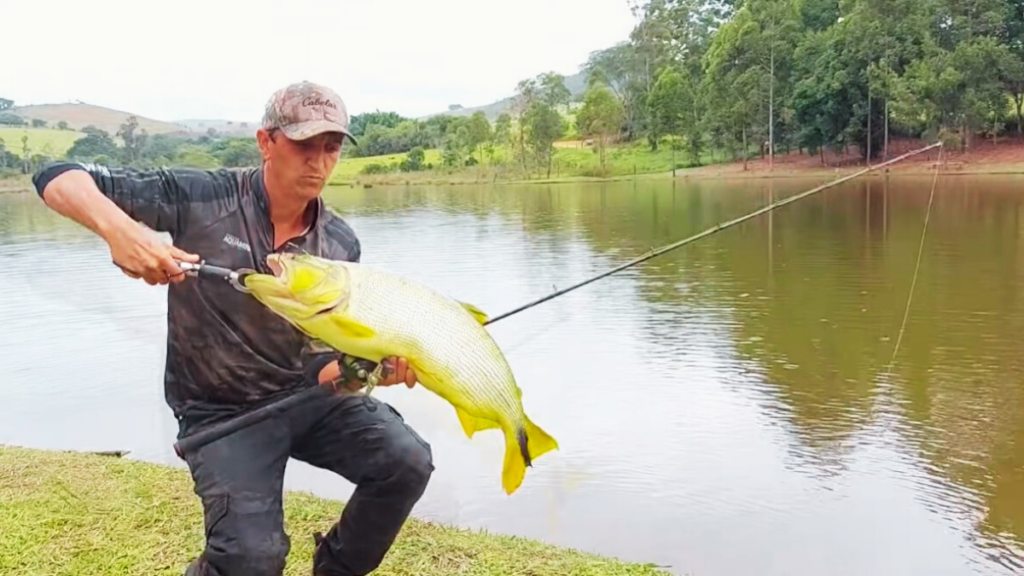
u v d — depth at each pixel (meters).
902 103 34.62
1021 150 34.62
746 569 4.22
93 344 8.62
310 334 2.11
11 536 3.40
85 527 3.51
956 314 9.88
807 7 46.06
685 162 50.34
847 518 4.78
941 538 4.58
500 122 56.50
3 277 12.41
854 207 22.91
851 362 8.10
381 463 2.49
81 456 4.55
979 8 35.41
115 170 2.23
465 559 3.30
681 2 58.06
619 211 25.27
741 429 6.35
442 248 17.14
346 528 2.63
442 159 57.38
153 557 3.24
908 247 15.16
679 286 12.38
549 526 4.66
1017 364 7.84
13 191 30.92
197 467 2.32
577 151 56.94
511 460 2.23
